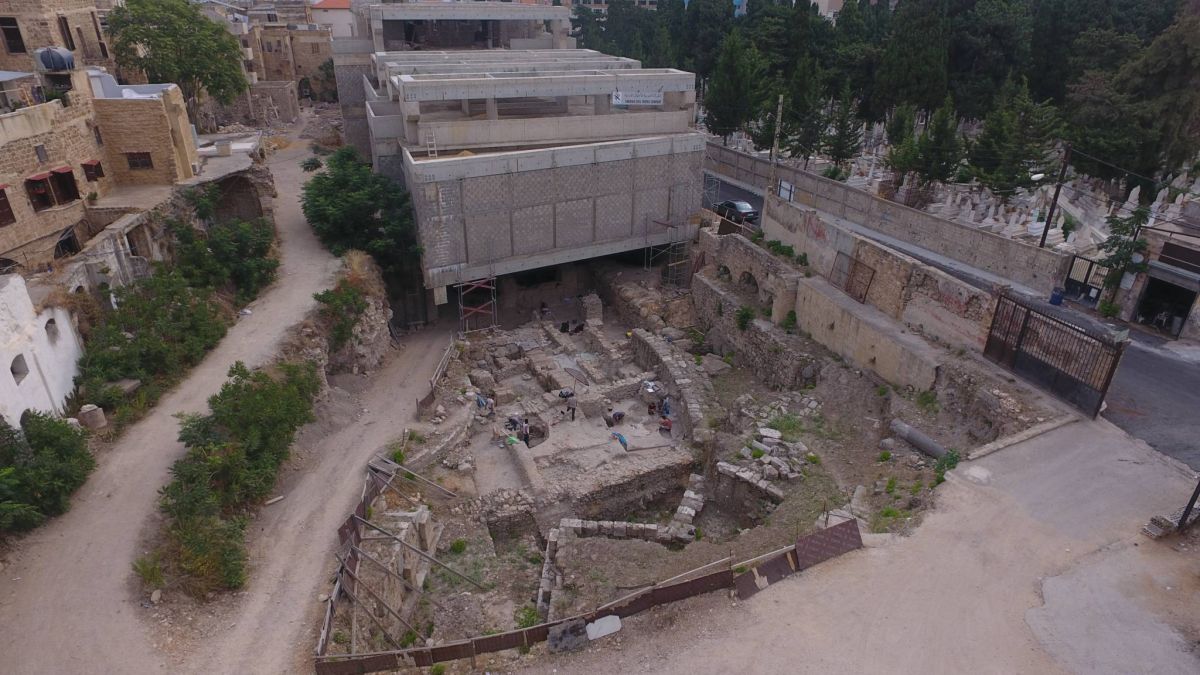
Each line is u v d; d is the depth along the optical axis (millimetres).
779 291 35500
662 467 28188
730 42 59625
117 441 23500
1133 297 31422
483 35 76938
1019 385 25375
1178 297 30297
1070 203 45406
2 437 19453
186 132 37406
